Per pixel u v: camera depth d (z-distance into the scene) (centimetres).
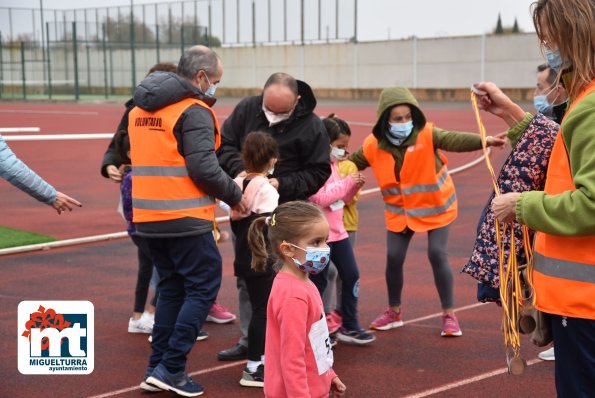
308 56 4600
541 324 325
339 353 558
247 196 489
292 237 346
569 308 292
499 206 308
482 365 529
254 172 500
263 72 4741
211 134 462
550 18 294
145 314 611
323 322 353
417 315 652
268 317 354
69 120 2925
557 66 309
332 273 570
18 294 716
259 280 488
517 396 473
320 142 534
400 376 509
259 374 493
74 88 4412
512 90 3959
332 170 590
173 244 470
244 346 546
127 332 609
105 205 1227
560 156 298
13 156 453
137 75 4272
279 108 522
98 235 982
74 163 1805
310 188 527
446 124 2577
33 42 4497
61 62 4438
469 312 659
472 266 367
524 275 337
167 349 480
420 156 583
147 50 4219
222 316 633
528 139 362
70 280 770
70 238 961
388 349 566
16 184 455
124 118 596
